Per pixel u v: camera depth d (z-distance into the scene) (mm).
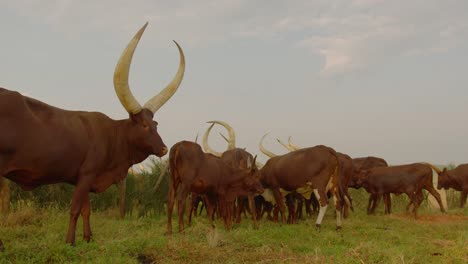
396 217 12828
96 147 6449
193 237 7305
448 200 17766
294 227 9258
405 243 7754
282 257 6121
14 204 10727
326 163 9523
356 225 9906
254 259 6051
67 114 6336
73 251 5812
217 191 9070
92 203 12195
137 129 6988
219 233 7449
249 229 8562
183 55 7480
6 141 5430
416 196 14195
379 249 6305
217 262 5875
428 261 6195
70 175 6242
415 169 13141
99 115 6824
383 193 13555
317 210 12969
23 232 7809
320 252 6387
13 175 5781
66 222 8961
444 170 16734
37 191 11680
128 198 11922
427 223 11078
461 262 6105
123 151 7004
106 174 6934
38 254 5523
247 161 11422
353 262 5711
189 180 8234
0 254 5426
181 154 8258
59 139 5918
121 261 5520
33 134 5676
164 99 7434
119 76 6500
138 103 6891
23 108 5645
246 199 12016
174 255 6117
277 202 10578
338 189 9555
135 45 6398
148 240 6672
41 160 5758
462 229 9820
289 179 9984
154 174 12633
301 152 9883
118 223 9367
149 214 11812
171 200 8188
